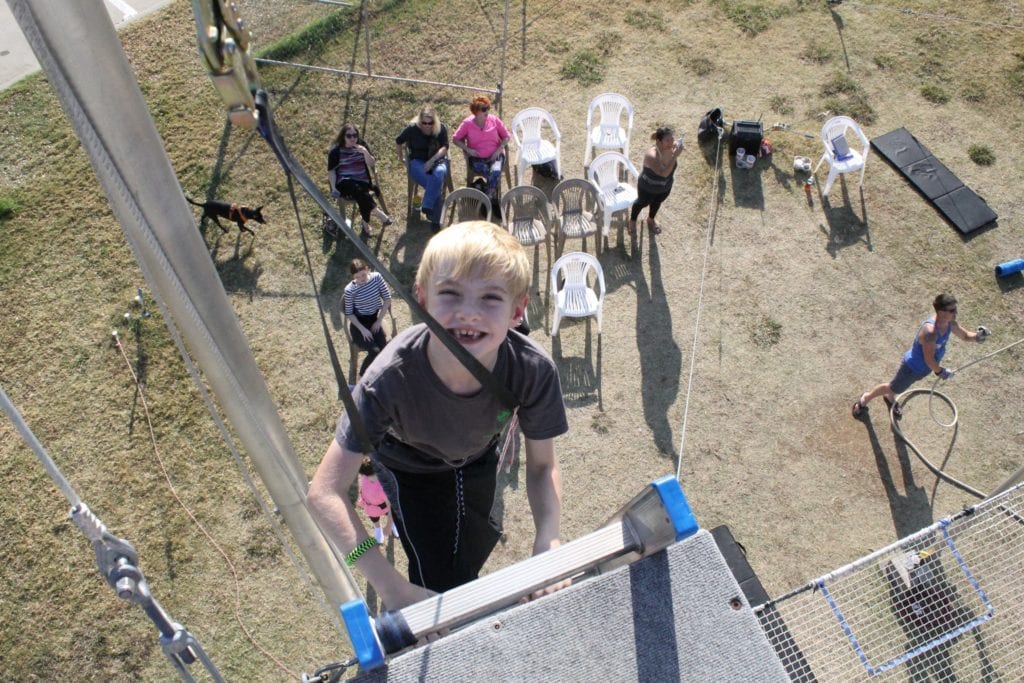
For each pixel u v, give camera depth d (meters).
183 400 8.33
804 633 3.92
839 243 9.83
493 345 2.03
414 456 2.57
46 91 10.98
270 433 2.16
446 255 1.98
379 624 1.74
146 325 8.81
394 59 11.43
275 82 10.91
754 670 1.64
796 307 9.24
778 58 11.86
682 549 1.77
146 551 7.42
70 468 7.92
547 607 1.68
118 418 8.22
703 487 7.92
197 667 6.89
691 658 1.65
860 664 3.93
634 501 1.89
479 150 9.79
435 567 2.73
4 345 8.74
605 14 12.36
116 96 1.31
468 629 1.65
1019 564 4.23
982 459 8.10
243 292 9.20
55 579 7.29
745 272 9.55
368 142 10.66
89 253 9.43
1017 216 10.09
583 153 10.76
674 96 11.38
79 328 8.84
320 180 10.23
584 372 8.68
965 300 9.35
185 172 10.20
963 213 10.02
